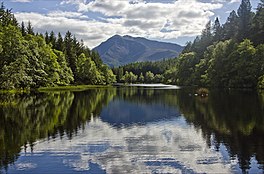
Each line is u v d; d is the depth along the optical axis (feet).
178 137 79.87
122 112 129.39
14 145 71.31
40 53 274.57
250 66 279.28
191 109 136.15
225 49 328.70
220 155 62.85
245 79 284.00
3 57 204.33
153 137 80.07
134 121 105.81
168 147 69.67
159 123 101.55
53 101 172.76
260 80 258.98
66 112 127.44
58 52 340.18
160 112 128.47
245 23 391.65
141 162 58.95
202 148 68.54
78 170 54.75
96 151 66.49
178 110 133.90
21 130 88.48
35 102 164.14
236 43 323.37
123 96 221.87
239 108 133.80
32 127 93.04
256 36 346.74
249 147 68.69
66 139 77.51
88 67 418.92
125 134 83.97
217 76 323.57
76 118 111.75
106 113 126.00
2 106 144.36
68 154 64.23
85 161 59.67
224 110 128.77
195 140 76.28
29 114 119.03
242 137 78.48
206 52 396.98
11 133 84.17
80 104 160.86
